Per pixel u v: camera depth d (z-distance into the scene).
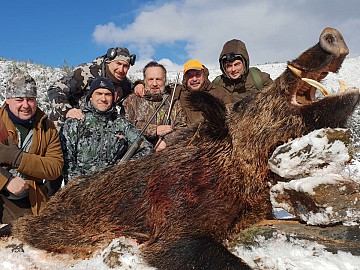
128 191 1.47
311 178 1.23
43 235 1.56
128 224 1.45
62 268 1.39
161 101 2.33
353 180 1.23
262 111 1.35
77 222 1.54
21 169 1.71
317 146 1.21
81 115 2.01
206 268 1.21
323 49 1.15
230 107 1.46
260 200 1.37
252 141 1.35
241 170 1.36
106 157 1.97
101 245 1.50
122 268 1.30
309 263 1.17
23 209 1.83
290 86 1.27
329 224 1.27
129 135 2.02
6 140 1.74
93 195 1.56
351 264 1.13
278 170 1.26
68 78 2.44
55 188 2.08
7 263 1.42
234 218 1.36
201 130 1.48
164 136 1.95
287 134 1.31
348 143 1.22
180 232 1.32
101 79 1.99
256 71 2.42
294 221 1.41
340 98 1.17
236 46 2.36
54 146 1.85
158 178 1.42
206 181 1.35
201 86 2.36
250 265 1.25
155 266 1.28
